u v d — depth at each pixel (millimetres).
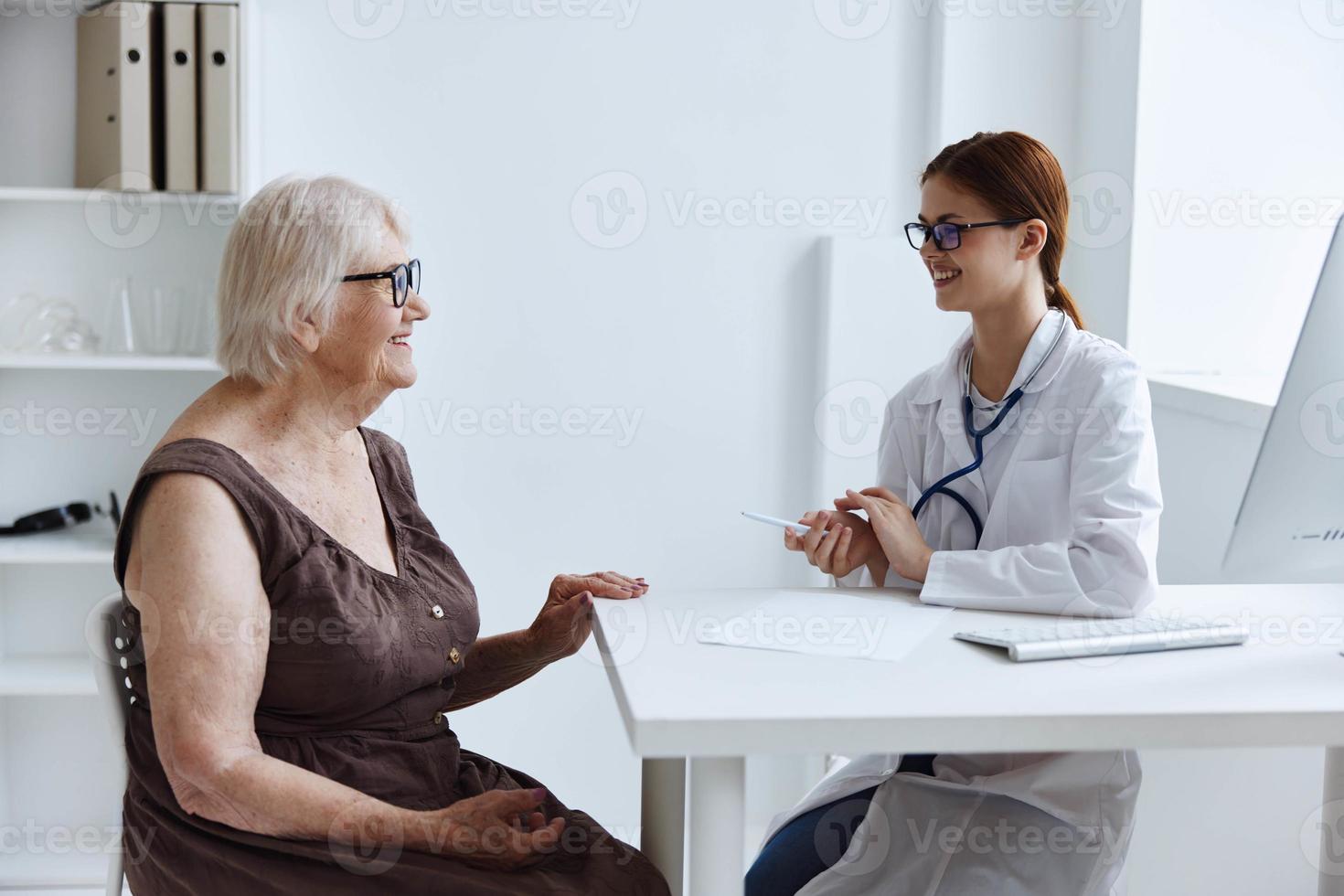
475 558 2885
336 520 1521
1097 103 2779
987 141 1713
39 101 2586
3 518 2688
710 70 2822
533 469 2877
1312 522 1458
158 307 2559
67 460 2701
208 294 2615
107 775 2773
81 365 2441
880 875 1592
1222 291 2664
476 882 1329
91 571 2723
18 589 2709
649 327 2869
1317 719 1234
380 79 2727
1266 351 2666
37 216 2611
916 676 1325
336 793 1320
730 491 2932
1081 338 1721
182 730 1293
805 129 2859
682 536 2932
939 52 2832
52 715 2744
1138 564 1555
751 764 3002
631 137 2816
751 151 2850
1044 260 1766
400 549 1588
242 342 1471
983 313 1739
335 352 1513
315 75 2705
